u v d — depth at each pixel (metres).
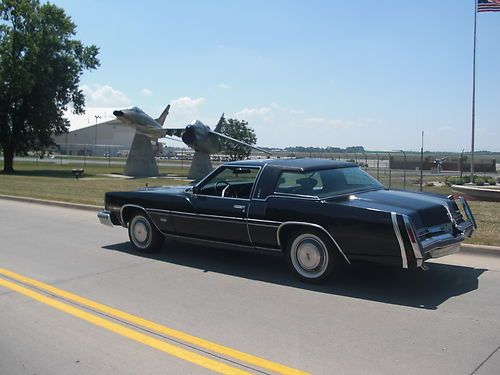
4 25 45.62
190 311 5.40
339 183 6.79
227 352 4.30
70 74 49.53
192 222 7.50
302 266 6.48
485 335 4.67
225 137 38.97
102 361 4.14
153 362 4.12
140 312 5.37
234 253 8.32
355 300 5.77
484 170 59.56
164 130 40.44
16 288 6.30
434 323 5.00
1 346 4.47
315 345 4.45
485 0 26.39
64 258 8.05
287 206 6.44
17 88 44.56
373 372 3.90
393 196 6.53
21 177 33.91
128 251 8.59
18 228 11.24
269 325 4.96
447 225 6.28
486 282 6.50
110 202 8.70
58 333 4.77
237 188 7.49
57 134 51.94
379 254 5.83
